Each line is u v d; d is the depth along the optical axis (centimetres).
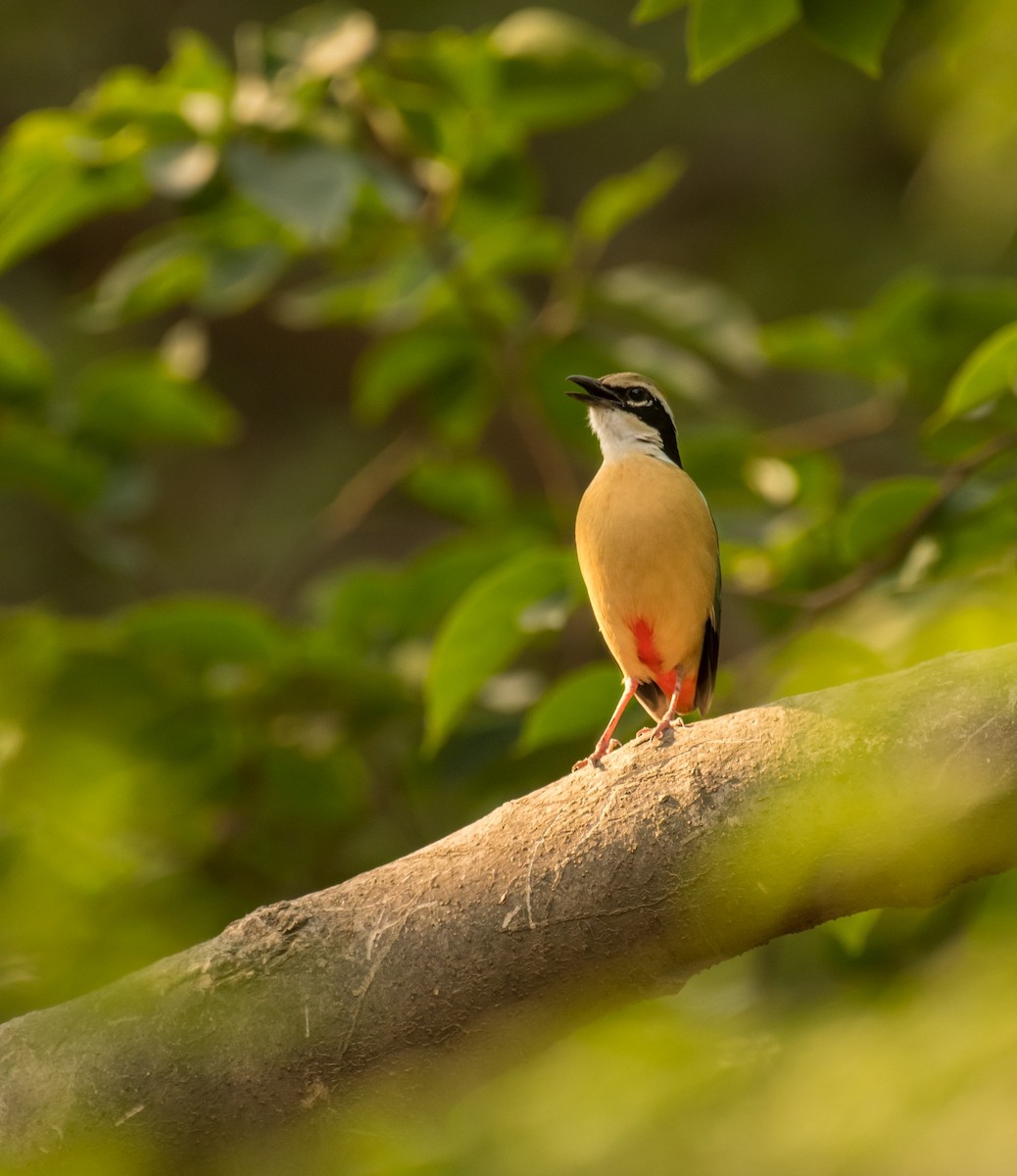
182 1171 633
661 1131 443
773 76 2244
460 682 950
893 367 1138
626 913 605
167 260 1104
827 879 577
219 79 1066
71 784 1062
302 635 1130
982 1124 360
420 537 2302
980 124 1055
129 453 1320
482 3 2184
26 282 2167
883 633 805
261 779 1120
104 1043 636
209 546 2192
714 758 603
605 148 2361
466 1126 552
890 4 785
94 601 1936
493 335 1209
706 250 2325
